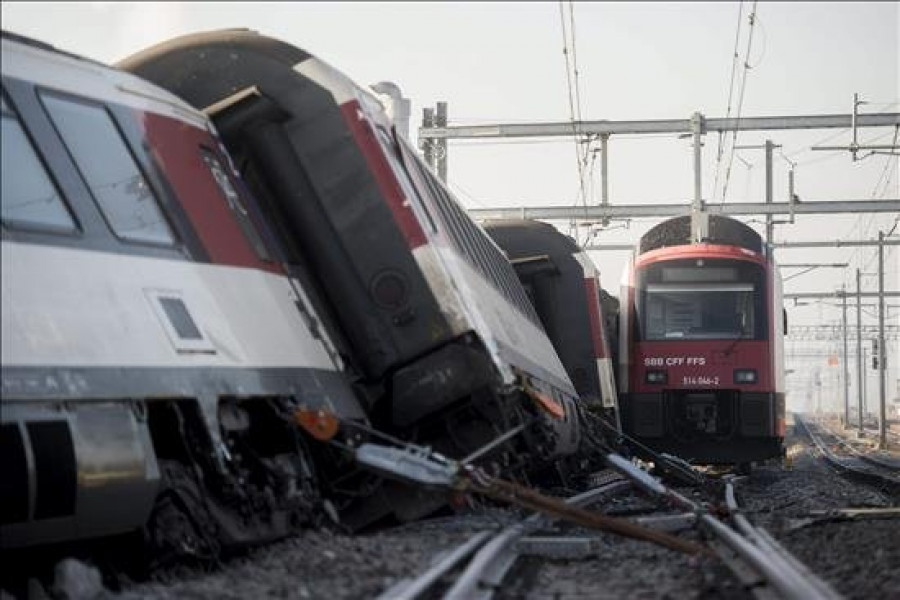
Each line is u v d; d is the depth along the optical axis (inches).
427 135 2623.0
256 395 846.5
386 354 1064.8
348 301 1068.5
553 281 2059.5
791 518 1234.0
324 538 850.8
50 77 799.7
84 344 697.6
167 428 772.6
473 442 1066.1
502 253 1861.5
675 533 1065.5
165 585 698.2
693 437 2214.6
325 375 983.0
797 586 644.7
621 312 2253.9
